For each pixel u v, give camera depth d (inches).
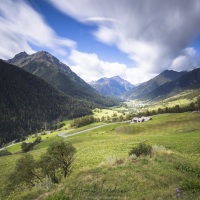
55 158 895.7
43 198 495.5
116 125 6717.5
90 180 553.0
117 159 747.4
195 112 5723.4
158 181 523.8
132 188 486.3
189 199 364.5
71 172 1002.7
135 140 2498.8
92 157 1603.1
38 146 5305.1
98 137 3996.1
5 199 887.1
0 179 1531.7
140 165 664.4
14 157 2913.4
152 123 4628.4
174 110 7278.5
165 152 834.8
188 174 588.4
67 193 477.4
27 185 954.7
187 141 1792.6
